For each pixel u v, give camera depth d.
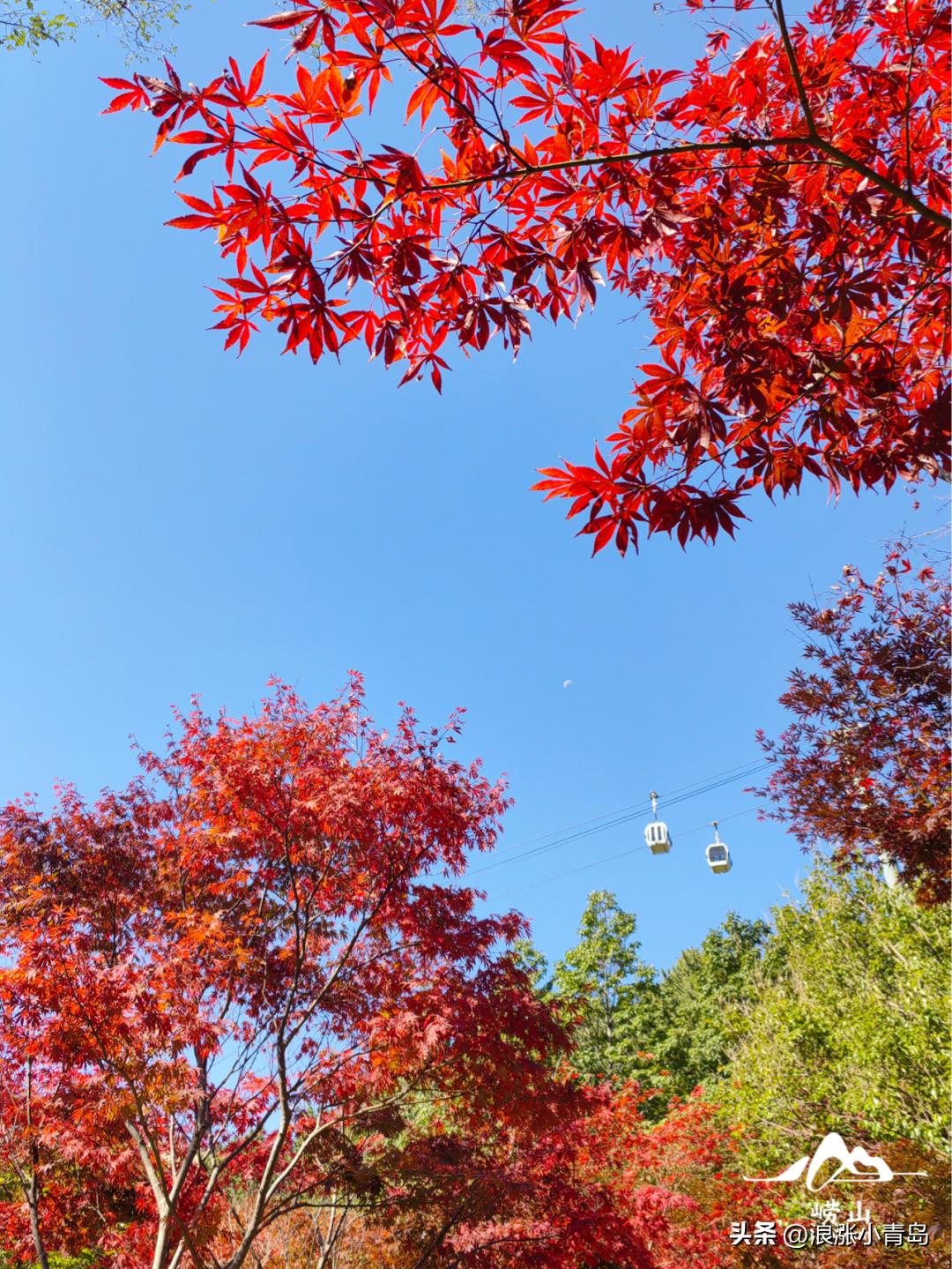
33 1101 6.48
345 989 6.60
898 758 5.89
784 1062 11.13
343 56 2.21
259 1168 6.93
